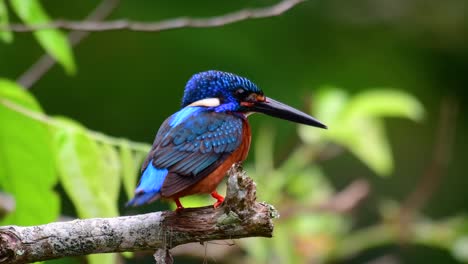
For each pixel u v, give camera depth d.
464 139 16.64
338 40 16.25
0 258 6.12
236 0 15.41
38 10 8.57
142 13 15.21
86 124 15.45
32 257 6.21
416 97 16.44
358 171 16.16
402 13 16.62
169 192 6.75
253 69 15.40
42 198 7.94
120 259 9.52
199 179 7.23
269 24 15.69
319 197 11.77
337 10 16.36
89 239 6.30
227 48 15.40
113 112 15.48
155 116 15.59
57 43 8.77
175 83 15.54
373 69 16.27
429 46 16.64
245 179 6.23
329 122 10.89
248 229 6.27
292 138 12.32
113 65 15.52
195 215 6.37
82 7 15.50
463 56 16.52
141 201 6.50
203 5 15.34
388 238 11.31
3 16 8.63
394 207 11.47
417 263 16.16
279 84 15.45
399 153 16.58
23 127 7.72
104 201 7.49
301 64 15.69
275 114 8.57
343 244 11.27
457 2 16.56
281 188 10.78
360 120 10.93
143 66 15.52
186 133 7.53
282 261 10.38
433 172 11.22
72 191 7.45
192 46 15.41
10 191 7.92
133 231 6.36
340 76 15.99
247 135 8.08
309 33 15.99
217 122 7.76
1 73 14.88
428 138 16.55
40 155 7.81
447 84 16.58
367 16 16.56
